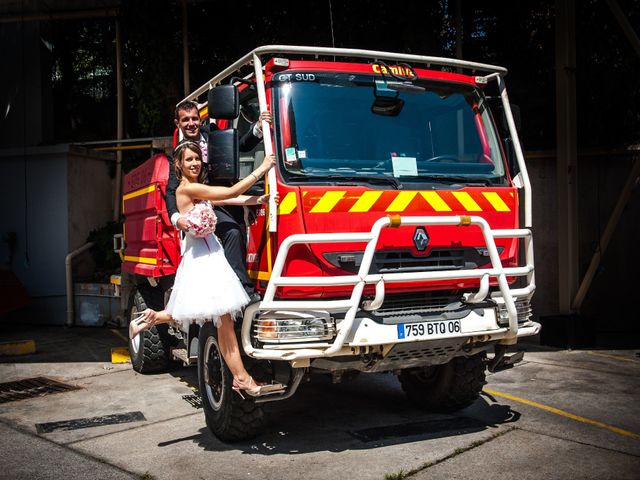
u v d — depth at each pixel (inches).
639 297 380.2
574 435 197.3
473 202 200.4
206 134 224.5
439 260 191.5
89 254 465.4
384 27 439.2
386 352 179.6
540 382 262.2
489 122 217.8
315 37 458.3
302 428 210.7
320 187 179.8
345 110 194.9
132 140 480.1
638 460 176.1
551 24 408.5
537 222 385.4
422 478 166.4
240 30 482.6
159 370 297.9
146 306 294.0
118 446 197.9
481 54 430.0
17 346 346.3
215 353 201.2
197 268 179.8
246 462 181.2
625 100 383.2
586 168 384.2
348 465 176.9
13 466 182.7
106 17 509.7
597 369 283.1
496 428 205.8
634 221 380.8
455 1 413.1
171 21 482.0
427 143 204.1
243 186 175.8
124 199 329.7
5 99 500.7
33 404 249.9
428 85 209.3
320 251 178.1
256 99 200.7
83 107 521.7
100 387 274.2
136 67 487.8
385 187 189.6
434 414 224.1
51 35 507.2
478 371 218.4
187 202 185.5
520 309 201.5
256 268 190.2
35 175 458.3
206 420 207.2
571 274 337.1
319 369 189.6
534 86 413.4
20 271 461.1
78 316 442.9
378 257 183.9
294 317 172.9
